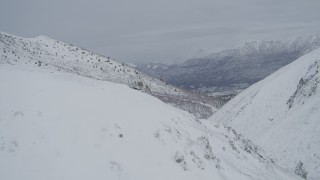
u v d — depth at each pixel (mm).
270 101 73125
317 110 52719
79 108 21953
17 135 18453
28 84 23812
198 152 22844
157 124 23172
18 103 21094
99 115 21688
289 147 49750
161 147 21062
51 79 26234
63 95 23188
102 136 19828
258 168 26875
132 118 22672
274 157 50500
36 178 16094
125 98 26797
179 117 28312
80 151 18203
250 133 67438
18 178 15961
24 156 17219
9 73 25656
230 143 29312
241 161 26312
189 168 20562
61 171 16688
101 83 30375
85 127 20109
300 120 53594
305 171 42125
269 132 59875
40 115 20234
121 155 18922
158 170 19016
